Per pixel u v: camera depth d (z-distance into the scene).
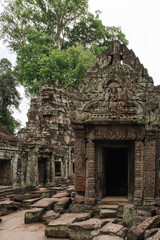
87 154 9.14
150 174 8.51
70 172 23.08
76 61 27.38
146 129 8.55
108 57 9.31
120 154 13.89
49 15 33.06
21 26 32.97
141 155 8.73
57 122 26.61
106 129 8.83
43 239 6.74
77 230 6.52
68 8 31.69
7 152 13.23
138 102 8.77
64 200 9.61
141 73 9.04
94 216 8.31
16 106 33.00
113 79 9.08
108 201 9.01
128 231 5.84
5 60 34.09
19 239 6.81
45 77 29.00
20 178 14.39
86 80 9.33
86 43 35.88
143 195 8.58
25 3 31.75
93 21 32.50
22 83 32.12
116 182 13.84
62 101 27.75
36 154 15.95
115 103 8.85
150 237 5.30
